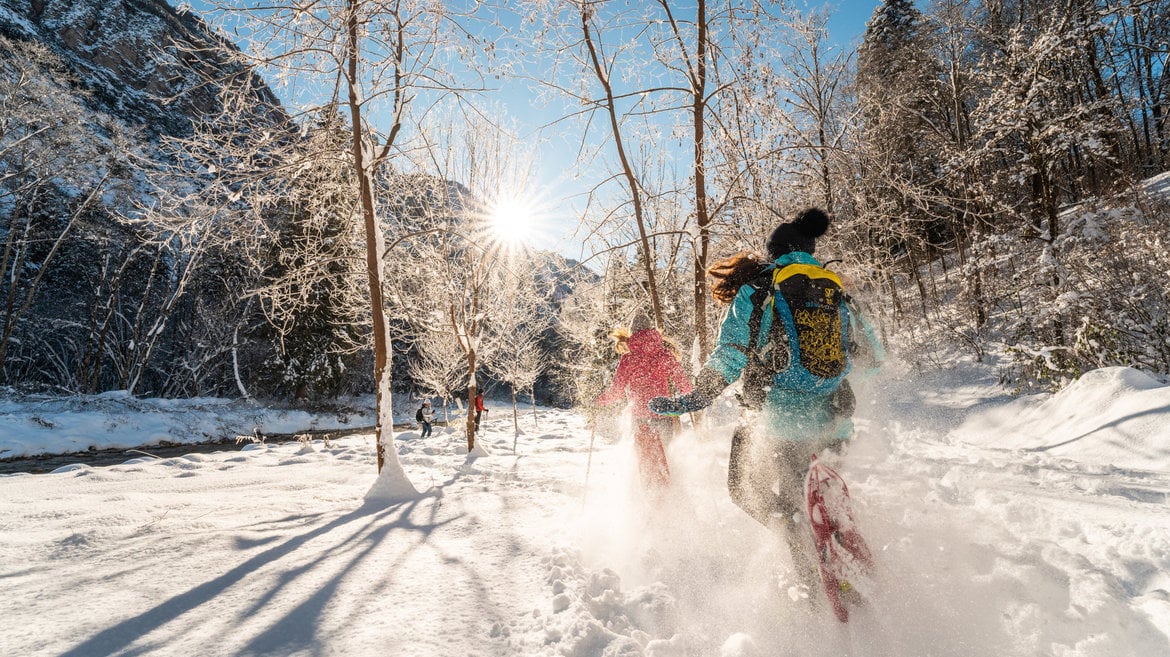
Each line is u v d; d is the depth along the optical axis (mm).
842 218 8086
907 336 13898
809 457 2307
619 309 8641
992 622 2074
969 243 19281
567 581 2527
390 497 5305
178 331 36125
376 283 5957
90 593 2543
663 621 2209
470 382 10594
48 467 14281
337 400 35781
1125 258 10781
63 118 25453
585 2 6969
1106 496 3814
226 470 8289
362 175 6230
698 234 7414
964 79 18734
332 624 2166
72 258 33812
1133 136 25391
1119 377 8711
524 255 11273
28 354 34188
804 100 10461
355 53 6051
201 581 2691
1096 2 15352
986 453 6488
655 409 2506
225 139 6148
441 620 2199
